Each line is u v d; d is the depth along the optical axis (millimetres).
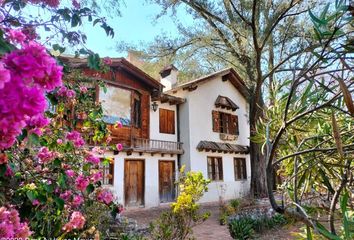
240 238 6648
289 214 1597
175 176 13445
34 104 1060
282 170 2637
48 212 2416
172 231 4699
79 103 3797
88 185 2951
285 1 9336
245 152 16812
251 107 11750
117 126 4949
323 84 1563
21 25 2234
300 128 2445
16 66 1074
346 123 2127
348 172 1809
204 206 12547
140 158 12258
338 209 2072
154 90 12758
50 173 2541
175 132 14242
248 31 10578
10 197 2020
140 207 11836
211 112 15523
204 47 12477
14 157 2219
